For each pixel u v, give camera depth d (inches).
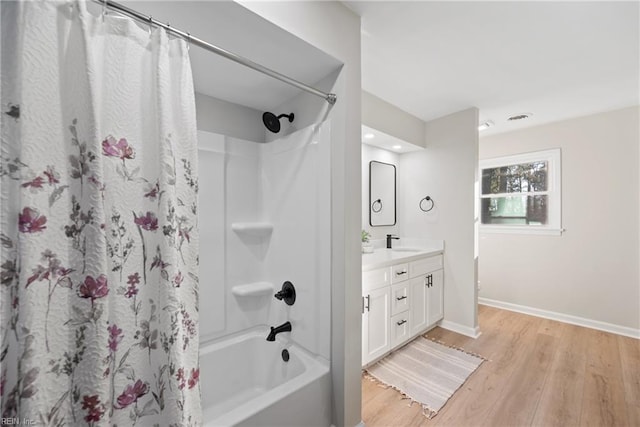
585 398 67.6
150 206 34.9
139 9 38.3
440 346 95.4
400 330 91.0
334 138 54.5
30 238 26.1
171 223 34.4
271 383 66.7
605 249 107.7
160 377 34.7
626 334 102.7
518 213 130.0
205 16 40.0
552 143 119.6
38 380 26.2
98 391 28.7
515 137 129.6
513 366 82.3
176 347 33.9
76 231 28.8
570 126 115.3
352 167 53.4
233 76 58.5
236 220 70.7
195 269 37.4
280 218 68.7
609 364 82.9
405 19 57.0
